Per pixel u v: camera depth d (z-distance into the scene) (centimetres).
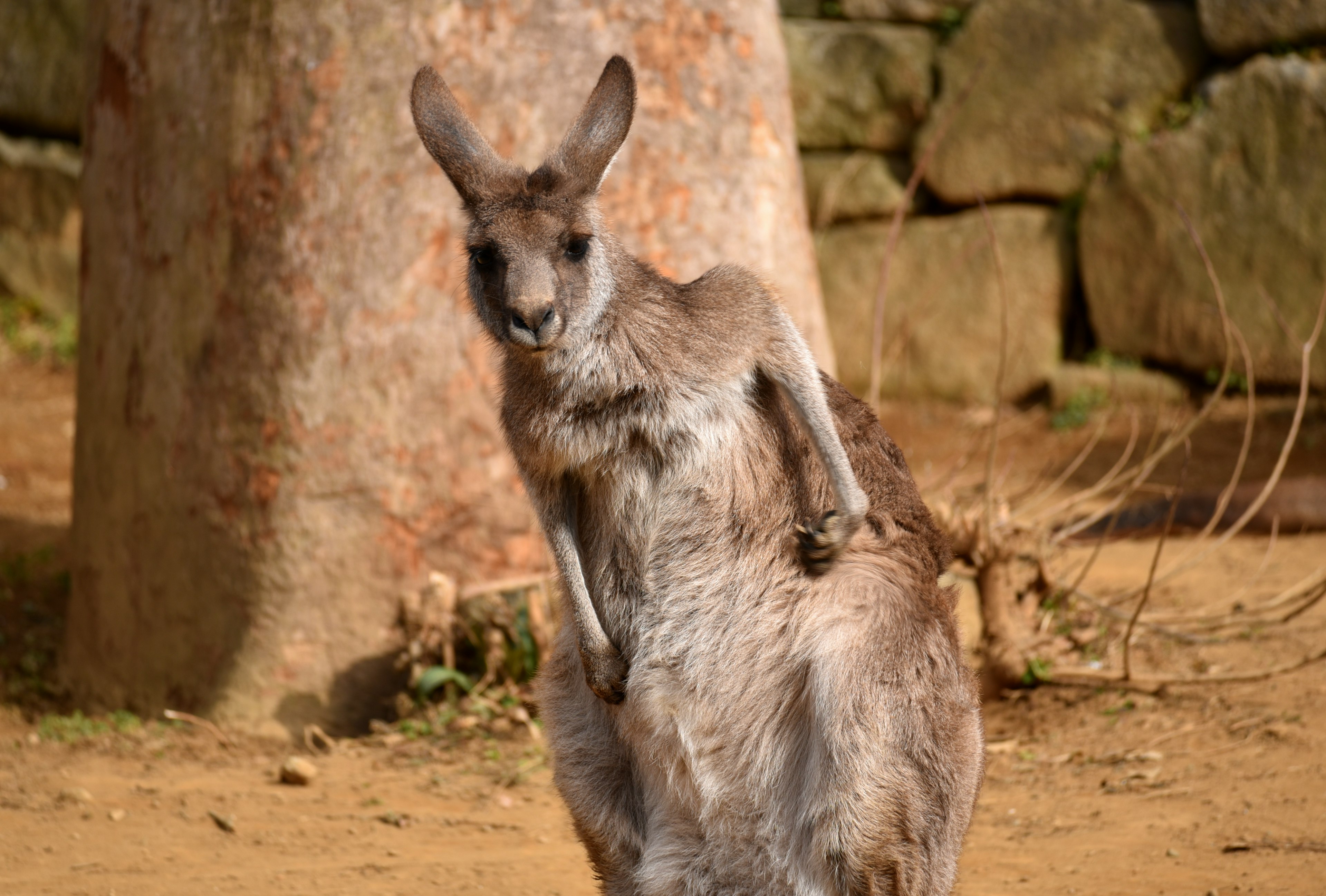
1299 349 3088
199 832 1343
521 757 1573
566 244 955
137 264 1845
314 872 1232
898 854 906
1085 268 3397
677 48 1870
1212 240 3225
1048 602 1908
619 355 949
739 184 1914
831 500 1000
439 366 1748
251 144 1734
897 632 927
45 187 4097
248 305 1734
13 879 1206
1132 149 3312
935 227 3569
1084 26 3394
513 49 1781
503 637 1719
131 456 1855
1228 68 3272
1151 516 2489
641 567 988
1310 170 3111
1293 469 2792
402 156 1736
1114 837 1276
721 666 964
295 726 1716
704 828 982
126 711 1862
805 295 1997
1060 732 1598
